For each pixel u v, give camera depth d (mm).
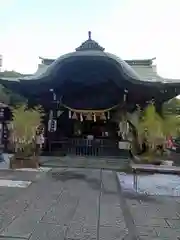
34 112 14633
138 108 19141
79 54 17047
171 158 15461
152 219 6477
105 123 20984
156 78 20781
